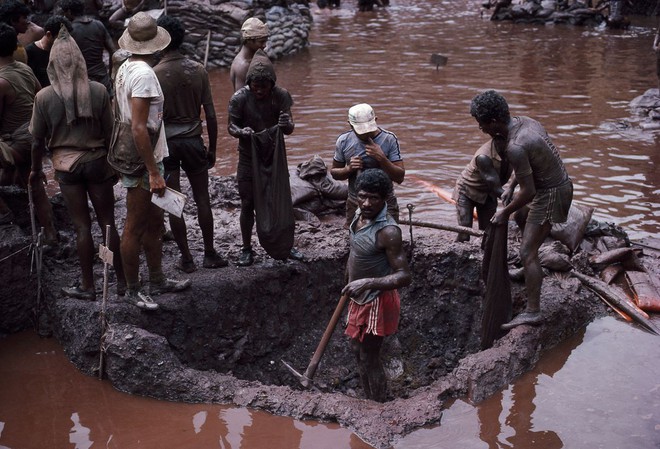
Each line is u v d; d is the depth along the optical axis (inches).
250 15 674.2
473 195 266.1
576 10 890.7
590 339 233.8
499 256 219.0
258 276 242.4
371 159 234.1
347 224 252.8
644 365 218.7
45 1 499.8
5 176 275.4
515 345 218.4
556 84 585.3
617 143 430.6
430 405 198.2
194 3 657.6
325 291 259.3
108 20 628.1
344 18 967.6
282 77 614.9
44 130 218.7
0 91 247.0
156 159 205.2
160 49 202.7
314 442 188.2
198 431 194.9
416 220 286.8
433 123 472.1
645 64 657.6
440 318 256.1
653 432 187.8
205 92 229.8
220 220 289.0
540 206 215.0
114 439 193.2
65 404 208.4
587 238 284.4
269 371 242.4
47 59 299.7
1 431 197.6
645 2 955.3
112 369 214.1
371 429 189.2
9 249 240.7
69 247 257.6
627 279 260.5
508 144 208.4
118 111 204.7
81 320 223.5
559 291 240.8
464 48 745.0
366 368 211.3
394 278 191.0
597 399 203.0
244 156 237.0
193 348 229.9
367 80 600.4
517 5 920.3
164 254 257.9
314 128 461.7
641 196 348.8
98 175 219.8
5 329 244.8
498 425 193.2
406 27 889.5
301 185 303.6
